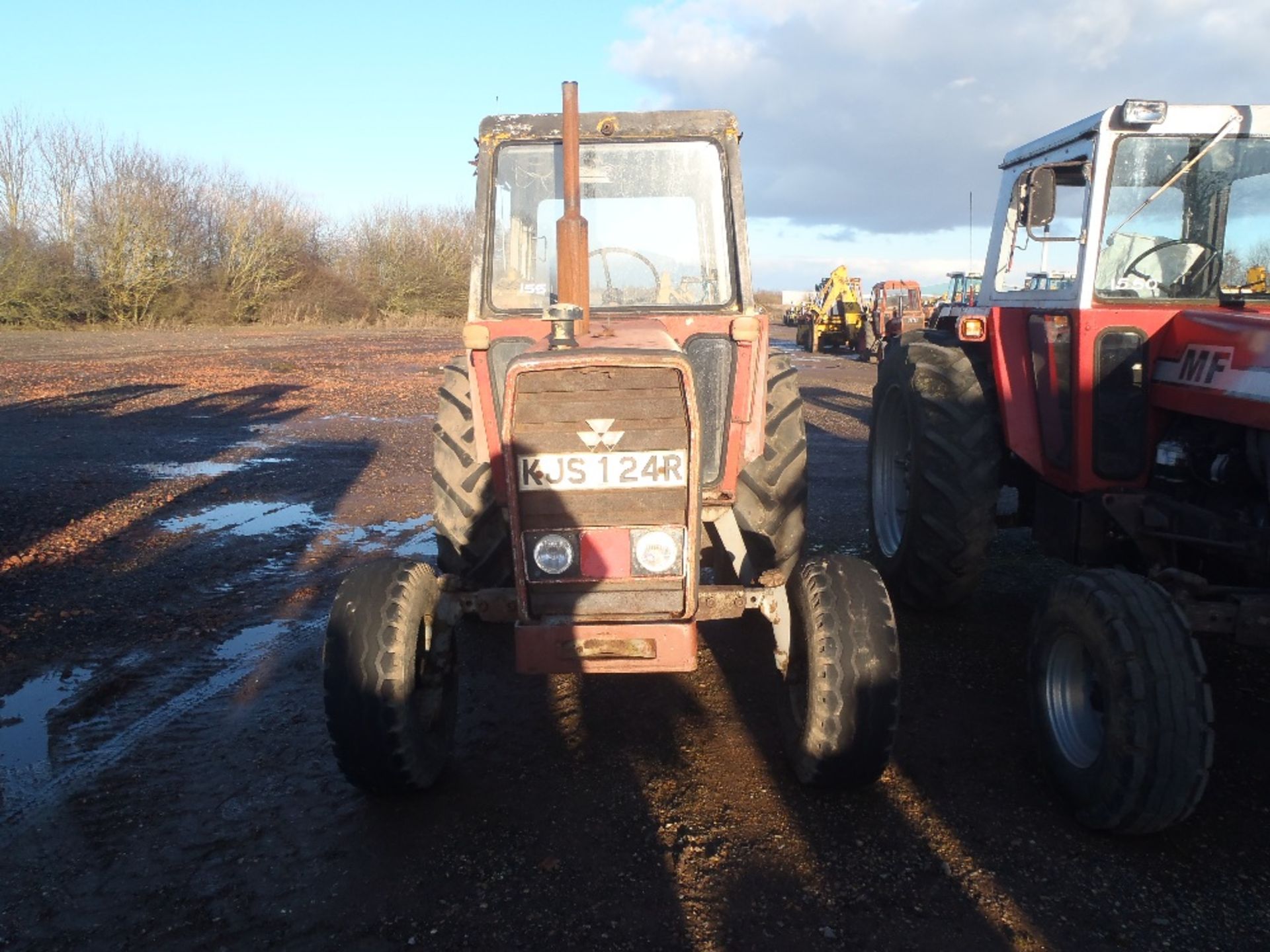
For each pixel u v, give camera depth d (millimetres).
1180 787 2906
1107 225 4191
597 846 3109
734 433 3863
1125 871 2977
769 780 3512
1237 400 3557
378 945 2652
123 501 7738
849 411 13922
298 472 9047
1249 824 3230
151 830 3205
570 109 3582
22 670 4492
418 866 3002
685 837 3152
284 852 3082
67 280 32469
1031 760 3672
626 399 3105
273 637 4926
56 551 6320
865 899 2844
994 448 4754
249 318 40062
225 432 11391
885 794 3420
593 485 3180
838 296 27500
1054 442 4492
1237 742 3775
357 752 3180
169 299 35875
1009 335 4711
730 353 3885
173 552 6363
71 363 20125
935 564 4840
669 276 4246
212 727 3953
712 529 4418
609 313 4199
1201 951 2631
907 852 3076
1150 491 4133
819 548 6480
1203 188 4219
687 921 2746
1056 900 2844
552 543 3225
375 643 3174
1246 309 4168
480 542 4238
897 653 3221
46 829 3215
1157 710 2920
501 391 3980
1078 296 4203
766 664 4566
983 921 2750
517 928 2717
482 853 3068
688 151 4227
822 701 3188
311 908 2811
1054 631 3406
